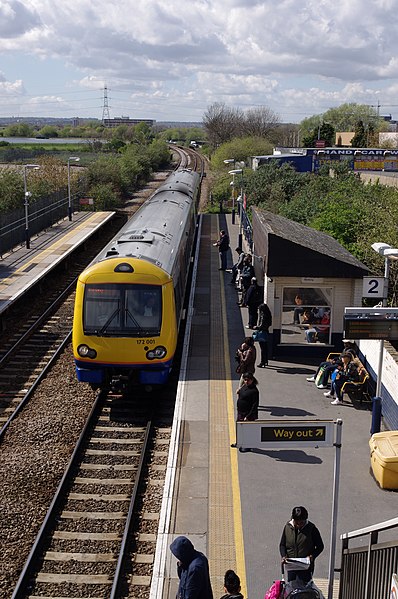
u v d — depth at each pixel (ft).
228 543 30.63
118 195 190.08
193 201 107.55
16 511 35.65
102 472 40.11
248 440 24.36
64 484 38.01
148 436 43.98
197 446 39.86
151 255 52.19
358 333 36.19
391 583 19.84
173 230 66.44
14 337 66.74
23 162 208.33
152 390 50.72
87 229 126.00
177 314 54.24
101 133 580.30
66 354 61.72
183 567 23.18
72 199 154.71
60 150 346.54
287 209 115.75
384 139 281.54
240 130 351.05
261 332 53.11
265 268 55.06
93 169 190.90
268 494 34.76
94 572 31.01
